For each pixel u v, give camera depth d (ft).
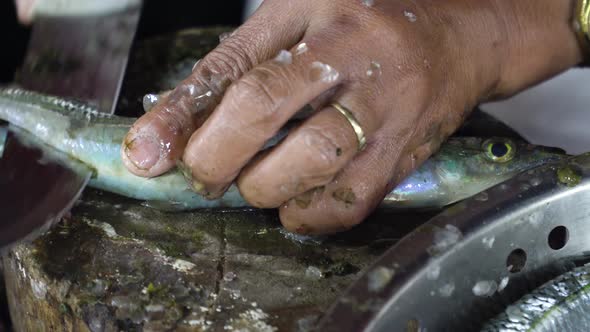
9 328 1.97
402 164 1.70
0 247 1.69
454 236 1.49
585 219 1.57
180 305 1.59
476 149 1.86
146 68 2.09
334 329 1.40
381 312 1.42
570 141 2.43
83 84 1.96
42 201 1.77
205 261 1.68
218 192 1.65
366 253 1.72
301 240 1.73
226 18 2.88
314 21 1.66
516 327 1.50
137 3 2.06
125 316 1.58
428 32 1.68
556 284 1.54
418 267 1.46
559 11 1.90
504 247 1.53
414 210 1.85
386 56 1.62
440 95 1.70
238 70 1.66
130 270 1.65
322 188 1.65
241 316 1.58
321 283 1.65
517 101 2.51
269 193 1.62
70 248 1.69
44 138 1.90
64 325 1.63
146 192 1.81
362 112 1.60
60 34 2.05
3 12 2.49
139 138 1.62
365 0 1.65
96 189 1.84
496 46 1.81
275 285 1.64
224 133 1.57
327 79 1.56
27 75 2.02
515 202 1.53
